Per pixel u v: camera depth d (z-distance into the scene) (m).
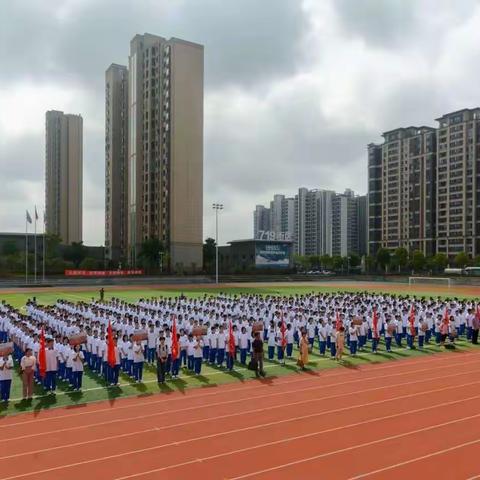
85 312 33.78
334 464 12.12
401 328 30.11
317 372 22.83
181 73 124.75
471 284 97.38
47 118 174.25
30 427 15.02
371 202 185.38
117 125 150.00
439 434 14.13
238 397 18.39
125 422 15.42
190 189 125.62
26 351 18.66
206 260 133.12
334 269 154.62
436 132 163.88
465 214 154.12
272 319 27.92
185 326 27.39
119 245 149.50
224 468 11.93
